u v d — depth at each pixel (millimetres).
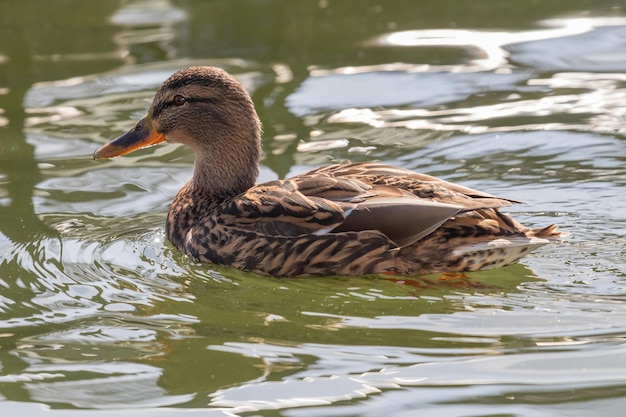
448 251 11398
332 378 9445
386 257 11508
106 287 11695
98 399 9219
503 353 9758
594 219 12734
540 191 13570
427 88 17312
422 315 10750
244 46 19500
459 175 14148
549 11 20953
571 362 9516
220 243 12164
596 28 19781
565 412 8711
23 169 15023
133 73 18344
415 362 9680
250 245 11961
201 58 18953
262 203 12047
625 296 10891
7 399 9258
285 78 17875
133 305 11234
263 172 14406
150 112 13508
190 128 13188
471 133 15492
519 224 11680
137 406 9086
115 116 16531
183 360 9906
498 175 14094
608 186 13594
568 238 12281
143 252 12648
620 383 9117
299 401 9070
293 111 16516
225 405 9055
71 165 15148
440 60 18531
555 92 16875
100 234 13094
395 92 17188
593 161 14367
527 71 17844
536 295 11008
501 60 18406
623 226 12523
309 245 11664
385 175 12055
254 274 12016
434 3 21734
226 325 10695
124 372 9711
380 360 9750
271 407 8984
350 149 15062
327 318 10789
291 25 20656
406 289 11422
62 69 18719
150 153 15820
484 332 10234
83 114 16734
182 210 13070
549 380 9227
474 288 11297
